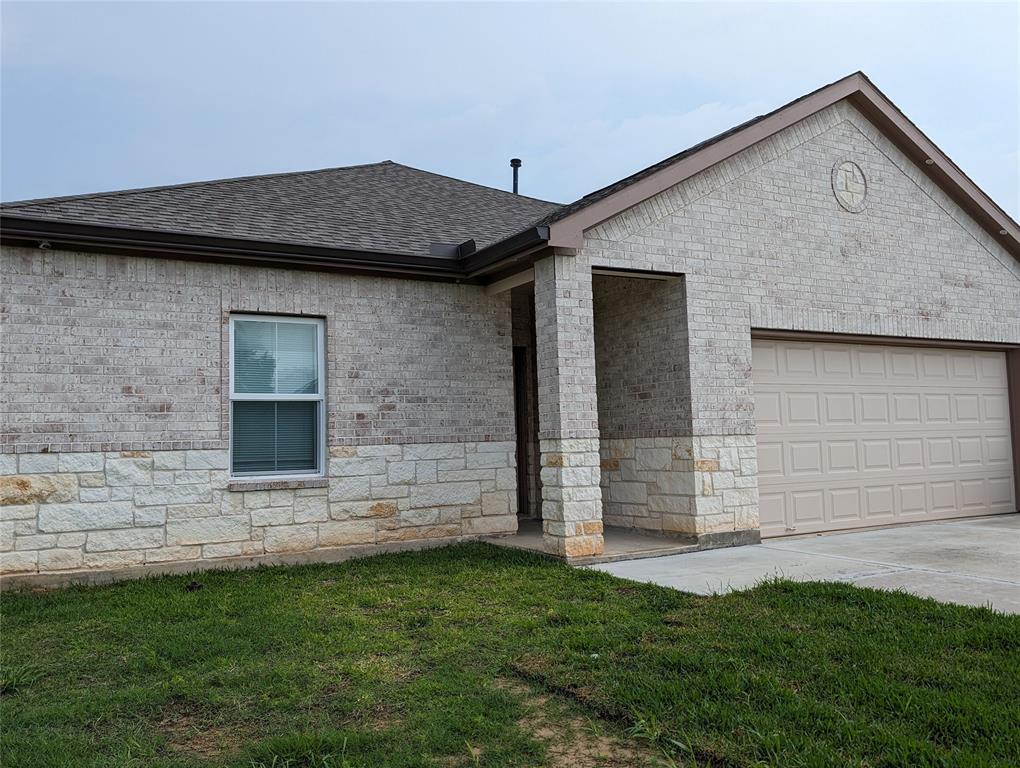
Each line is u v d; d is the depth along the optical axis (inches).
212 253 333.1
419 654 204.1
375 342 375.6
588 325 340.5
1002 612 217.5
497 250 350.3
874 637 197.8
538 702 168.2
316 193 455.8
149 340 328.2
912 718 145.9
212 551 333.1
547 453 339.6
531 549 350.6
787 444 403.2
